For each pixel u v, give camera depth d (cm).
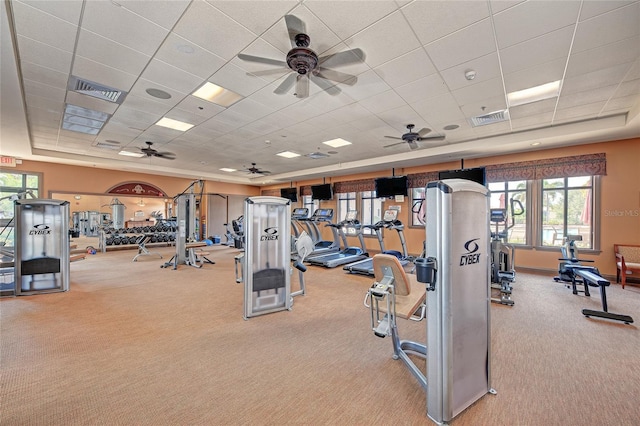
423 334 315
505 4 237
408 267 623
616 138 549
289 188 1218
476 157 730
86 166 916
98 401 200
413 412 190
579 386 219
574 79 361
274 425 179
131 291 486
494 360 259
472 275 197
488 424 179
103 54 314
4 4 236
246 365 249
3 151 705
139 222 1255
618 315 358
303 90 358
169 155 728
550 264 632
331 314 377
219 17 257
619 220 556
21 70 347
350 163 903
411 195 867
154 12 250
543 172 637
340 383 223
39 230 463
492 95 412
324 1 236
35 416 185
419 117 504
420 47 298
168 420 182
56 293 471
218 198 1299
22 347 279
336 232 876
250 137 640
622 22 254
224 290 494
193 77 366
